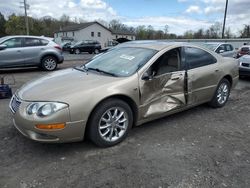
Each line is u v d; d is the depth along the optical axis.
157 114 4.06
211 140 3.94
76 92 3.29
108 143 3.59
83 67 4.47
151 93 3.93
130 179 2.90
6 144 3.65
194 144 3.78
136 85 3.72
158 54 4.08
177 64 4.33
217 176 2.99
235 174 3.04
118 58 4.31
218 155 3.47
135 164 3.20
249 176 3.01
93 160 3.29
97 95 3.36
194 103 4.73
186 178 2.94
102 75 3.87
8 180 2.85
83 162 3.24
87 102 3.28
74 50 30.59
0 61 9.78
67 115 3.16
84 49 31.05
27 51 10.32
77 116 3.22
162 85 4.05
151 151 3.54
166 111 4.16
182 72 4.34
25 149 3.53
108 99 3.50
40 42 10.76
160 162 3.26
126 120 3.74
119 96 3.62
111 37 68.69
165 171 3.06
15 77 9.21
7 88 6.05
